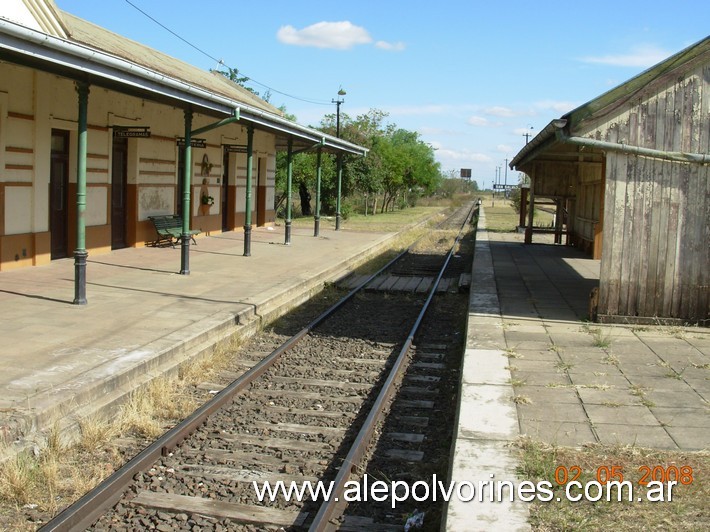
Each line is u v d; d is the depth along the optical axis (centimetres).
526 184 4431
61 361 745
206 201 2144
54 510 485
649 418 596
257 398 751
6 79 1225
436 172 6906
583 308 1125
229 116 1512
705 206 960
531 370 742
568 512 429
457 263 2105
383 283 1600
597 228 1861
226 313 1039
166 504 500
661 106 940
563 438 548
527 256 1980
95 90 1492
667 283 974
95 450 591
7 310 971
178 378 807
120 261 1505
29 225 1329
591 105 941
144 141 1742
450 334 1112
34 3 1215
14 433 557
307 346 988
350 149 2655
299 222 3331
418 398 775
